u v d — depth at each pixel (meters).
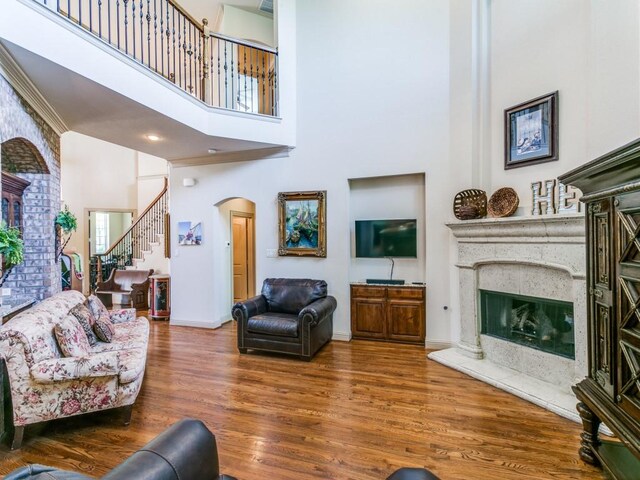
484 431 2.47
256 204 5.13
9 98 2.70
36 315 2.62
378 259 4.81
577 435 2.41
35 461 2.18
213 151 5.08
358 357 4.01
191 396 3.04
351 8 4.66
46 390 2.35
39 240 3.78
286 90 4.83
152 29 6.51
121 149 8.70
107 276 7.81
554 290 3.01
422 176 4.55
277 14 4.79
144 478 1.10
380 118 4.52
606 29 2.56
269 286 4.69
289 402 2.92
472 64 3.95
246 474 2.04
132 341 3.28
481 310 3.80
